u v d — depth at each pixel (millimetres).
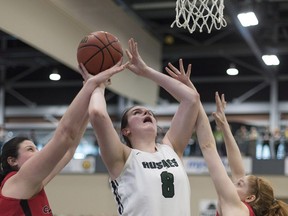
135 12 12758
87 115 3447
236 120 19016
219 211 3699
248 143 13367
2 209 3102
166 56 15367
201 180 12016
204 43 15094
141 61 3535
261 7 11773
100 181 12305
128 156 3234
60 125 3059
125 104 19312
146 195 3102
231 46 14742
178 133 3545
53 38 8336
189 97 3479
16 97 20516
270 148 13938
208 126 3580
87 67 3475
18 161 3498
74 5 8125
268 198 3814
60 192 12422
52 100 20297
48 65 17953
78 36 9008
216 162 3510
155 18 14688
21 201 3115
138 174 3168
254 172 11984
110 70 3182
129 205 3125
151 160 3240
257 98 18875
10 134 16672
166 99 19594
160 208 3102
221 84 19219
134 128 3438
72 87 20203
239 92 19031
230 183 3482
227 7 10055
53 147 3027
